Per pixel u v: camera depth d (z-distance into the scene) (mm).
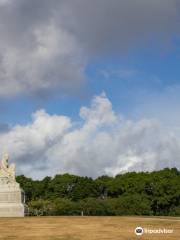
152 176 134625
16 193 81438
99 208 94812
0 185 81625
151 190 130125
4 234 45344
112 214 95812
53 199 133625
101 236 43875
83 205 95188
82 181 141000
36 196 143625
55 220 58469
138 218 62469
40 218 62656
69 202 103625
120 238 42656
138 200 111250
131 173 143625
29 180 148500
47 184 146250
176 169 140625
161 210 124812
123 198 110188
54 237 43344
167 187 126062
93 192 140250
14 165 83625
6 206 80125
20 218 63188
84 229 48750
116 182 139000
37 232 46656
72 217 64625
